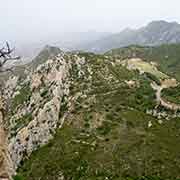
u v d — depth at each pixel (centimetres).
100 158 11431
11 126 15350
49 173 11638
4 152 2908
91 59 18150
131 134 12531
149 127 13025
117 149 11762
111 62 19075
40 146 13575
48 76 16962
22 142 14075
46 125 14238
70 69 16950
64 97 15462
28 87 17650
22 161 13300
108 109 14112
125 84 16588
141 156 11238
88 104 14625
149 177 10338
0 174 2750
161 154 11288
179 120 13650
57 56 17888
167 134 12631
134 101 14912
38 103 15612
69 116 14250
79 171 11131
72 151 12212
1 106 3170
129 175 10500
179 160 10994
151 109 14462
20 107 16425
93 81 16325
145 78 18738
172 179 10206
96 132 12938
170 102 15088
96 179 10488
